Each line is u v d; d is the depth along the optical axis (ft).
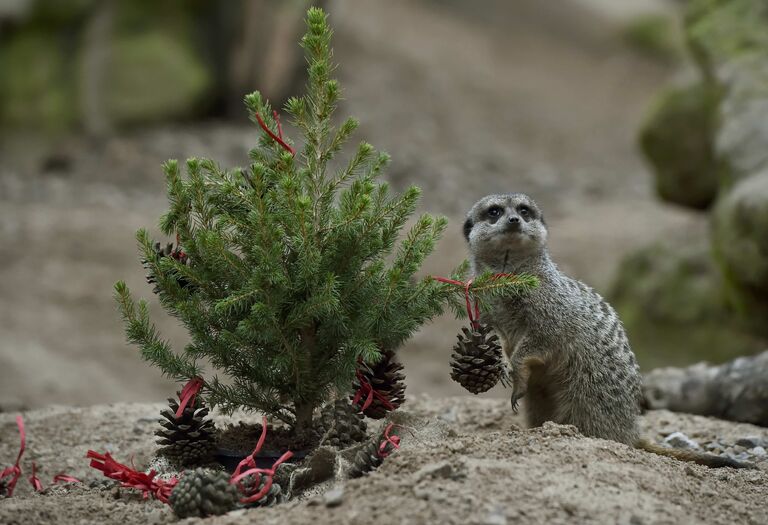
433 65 124.26
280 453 22.26
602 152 110.73
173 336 56.34
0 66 91.71
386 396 22.70
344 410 21.81
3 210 77.36
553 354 25.49
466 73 125.08
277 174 21.50
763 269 40.70
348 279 21.86
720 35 52.08
